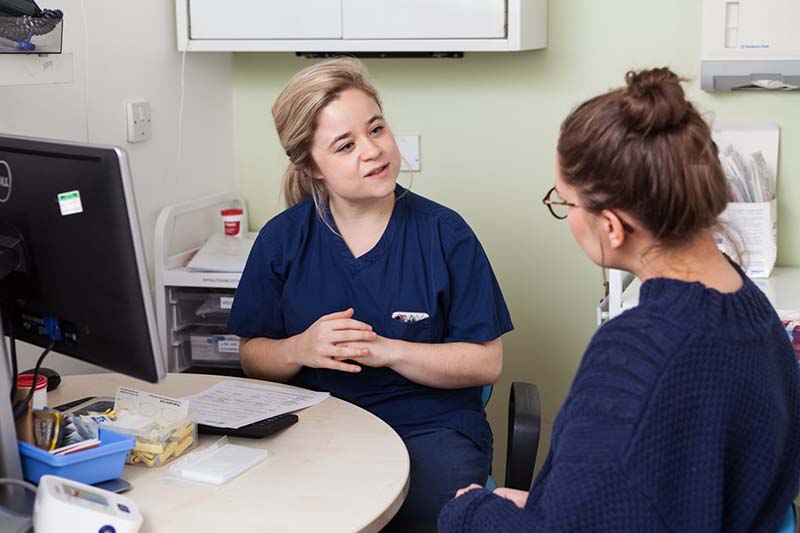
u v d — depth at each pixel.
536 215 2.76
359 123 1.83
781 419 1.07
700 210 1.07
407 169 2.79
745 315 1.08
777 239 2.58
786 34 2.43
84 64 2.27
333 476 1.47
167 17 2.60
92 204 1.32
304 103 1.84
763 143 2.51
